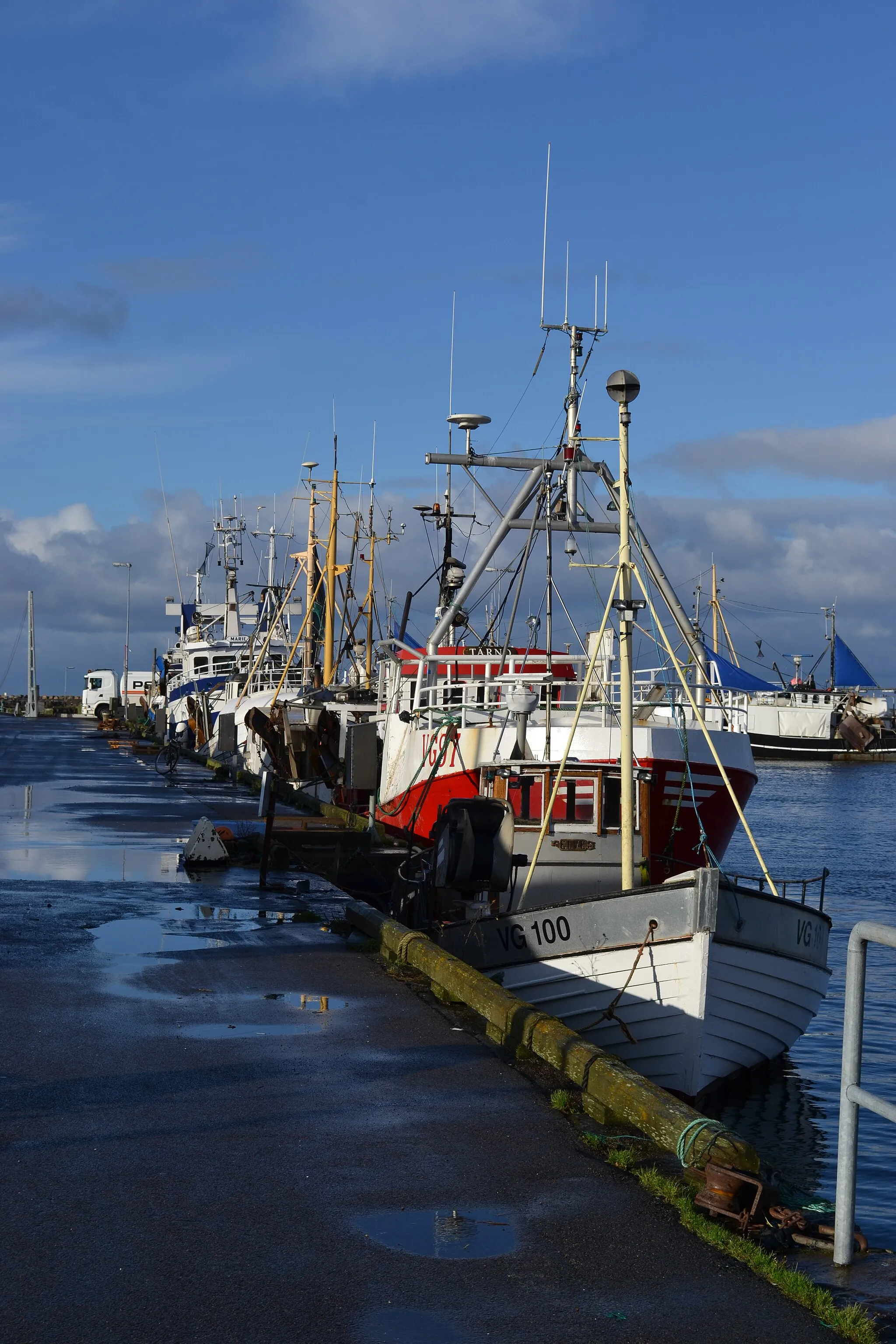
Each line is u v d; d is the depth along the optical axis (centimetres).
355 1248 546
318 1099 751
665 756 1747
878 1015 1756
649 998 1110
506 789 1395
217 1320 479
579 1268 538
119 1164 634
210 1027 912
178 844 2034
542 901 1371
